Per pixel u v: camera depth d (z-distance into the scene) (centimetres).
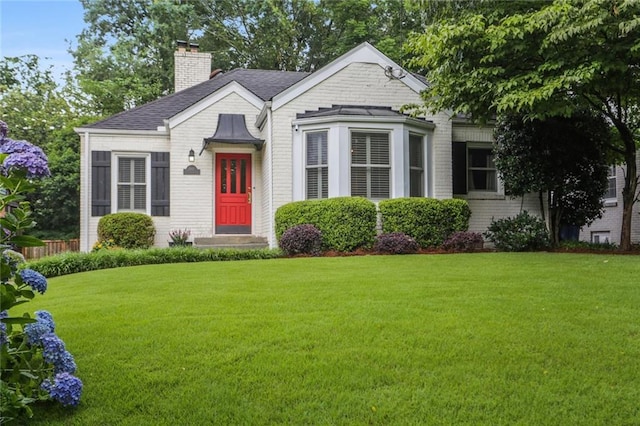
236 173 1283
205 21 2636
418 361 298
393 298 481
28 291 235
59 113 2203
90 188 1221
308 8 2647
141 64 2428
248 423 225
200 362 302
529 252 971
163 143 1268
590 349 319
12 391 210
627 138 1008
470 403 243
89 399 250
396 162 1087
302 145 1111
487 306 438
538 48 849
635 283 551
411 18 2347
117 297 523
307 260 840
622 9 728
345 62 1162
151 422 226
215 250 948
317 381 271
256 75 1555
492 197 1235
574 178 1095
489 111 954
